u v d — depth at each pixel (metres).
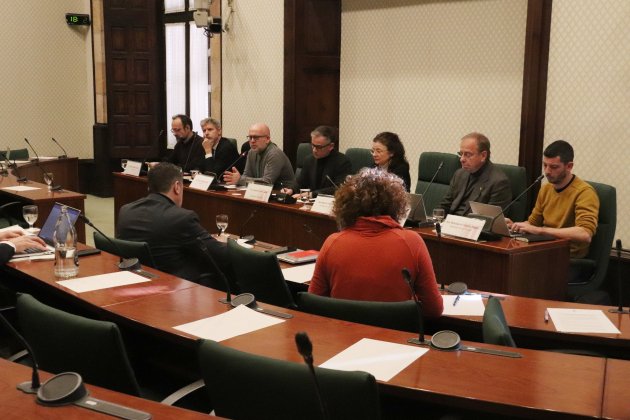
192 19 8.71
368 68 6.79
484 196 4.32
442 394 1.67
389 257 2.41
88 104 9.68
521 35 5.48
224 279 2.48
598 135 4.60
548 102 4.83
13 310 3.10
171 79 9.21
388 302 2.24
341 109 7.15
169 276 2.82
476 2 5.77
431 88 6.21
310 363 1.34
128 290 2.61
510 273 3.49
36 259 3.07
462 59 5.93
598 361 1.89
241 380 1.63
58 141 9.54
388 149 4.79
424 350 1.96
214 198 5.46
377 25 6.64
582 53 4.63
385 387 1.73
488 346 1.99
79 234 5.39
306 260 3.40
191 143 6.61
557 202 4.04
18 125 9.22
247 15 7.54
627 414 1.55
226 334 2.12
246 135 7.78
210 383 1.70
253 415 1.65
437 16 6.09
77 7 9.41
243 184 5.85
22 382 1.64
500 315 2.26
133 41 9.02
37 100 9.32
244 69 7.68
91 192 9.66
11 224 5.27
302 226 4.71
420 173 5.11
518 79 5.53
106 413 1.48
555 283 3.74
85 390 1.57
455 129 6.04
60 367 2.00
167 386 2.44
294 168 7.08
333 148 5.44
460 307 2.67
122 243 3.13
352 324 2.21
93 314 3.03
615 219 3.96
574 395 1.66
